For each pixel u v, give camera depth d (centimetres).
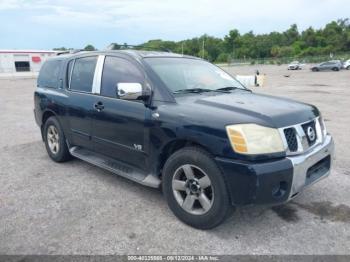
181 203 335
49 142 543
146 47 508
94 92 439
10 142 675
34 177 470
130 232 321
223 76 466
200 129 305
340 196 397
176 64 421
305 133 322
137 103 373
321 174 342
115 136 402
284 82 2416
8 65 5028
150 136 354
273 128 295
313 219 345
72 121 476
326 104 1180
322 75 3325
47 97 527
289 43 10569
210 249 293
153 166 362
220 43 10631
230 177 289
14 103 1353
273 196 288
